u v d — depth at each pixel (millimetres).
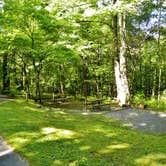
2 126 13359
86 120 16375
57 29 19984
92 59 33000
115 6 20984
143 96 27438
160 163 9234
